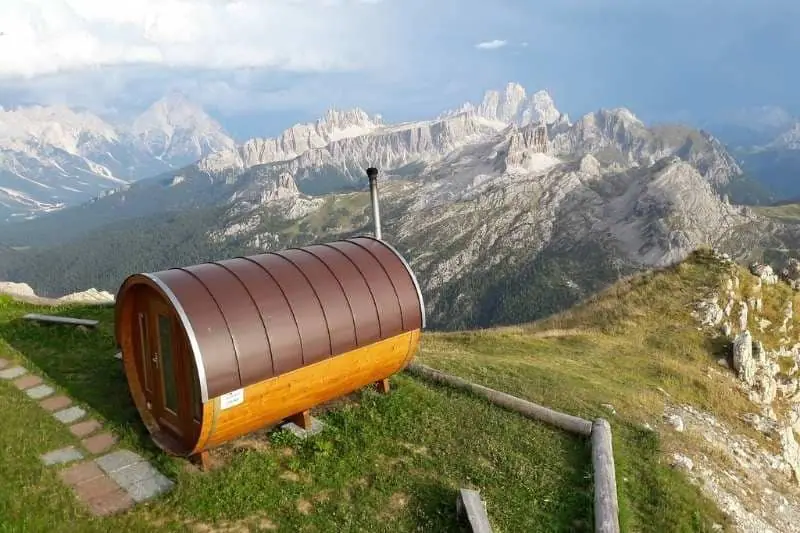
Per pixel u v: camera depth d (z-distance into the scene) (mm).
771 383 27312
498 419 14211
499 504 10820
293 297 11391
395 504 10492
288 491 10422
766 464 19484
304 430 12234
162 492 10008
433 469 11742
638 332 29422
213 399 9812
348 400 14023
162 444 11109
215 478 10469
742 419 22750
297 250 13172
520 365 20828
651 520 11570
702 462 15711
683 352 27609
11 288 25016
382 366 13273
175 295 10109
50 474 10172
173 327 10578
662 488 12703
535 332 30047
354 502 10430
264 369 10461
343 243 14008
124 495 9867
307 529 9500
